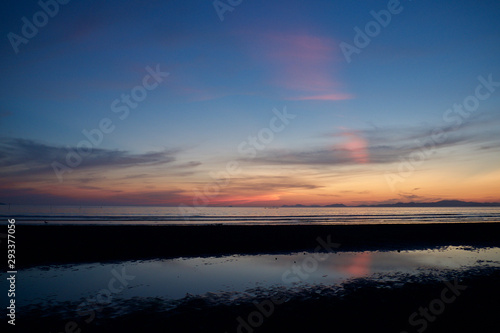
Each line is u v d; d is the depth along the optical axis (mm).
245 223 40656
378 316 7871
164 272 12422
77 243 16672
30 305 8375
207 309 8250
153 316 7707
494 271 13344
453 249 19609
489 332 7012
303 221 47688
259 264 14172
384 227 25750
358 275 12242
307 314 7949
